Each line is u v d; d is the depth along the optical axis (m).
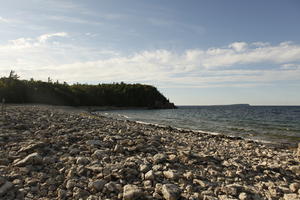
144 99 123.44
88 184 4.91
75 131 10.42
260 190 5.88
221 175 6.63
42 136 8.84
